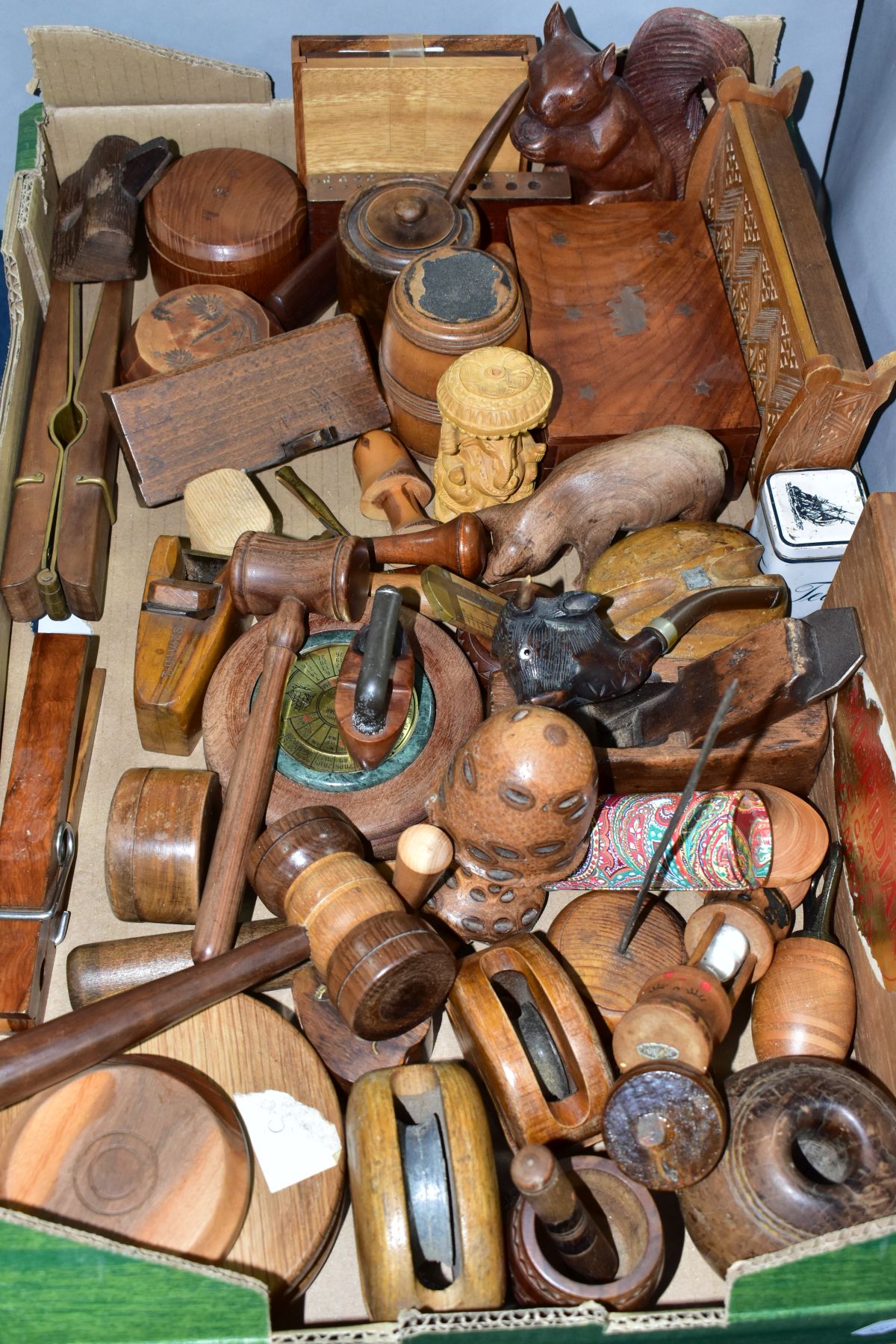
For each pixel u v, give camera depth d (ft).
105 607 6.20
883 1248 3.76
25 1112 4.29
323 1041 4.76
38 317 6.75
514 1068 4.31
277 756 5.20
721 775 5.34
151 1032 4.30
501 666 5.25
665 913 5.05
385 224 6.43
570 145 6.64
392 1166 3.99
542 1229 4.17
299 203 6.87
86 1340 3.78
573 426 6.08
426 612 5.79
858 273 7.39
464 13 7.29
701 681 5.15
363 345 6.41
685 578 5.60
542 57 6.44
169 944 4.98
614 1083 4.18
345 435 6.39
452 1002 4.52
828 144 8.14
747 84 6.51
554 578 6.34
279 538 5.41
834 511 5.82
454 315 5.85
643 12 7.39
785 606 5.63
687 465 5.74
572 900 5.13
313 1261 4.33
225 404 6.24
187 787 5.03
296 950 4.48
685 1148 4.10
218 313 6.57
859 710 5.04
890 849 4.75
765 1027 4.82
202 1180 4.21
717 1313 3.82
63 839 5.24
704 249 6.75
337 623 5.64
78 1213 4.14
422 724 5.33
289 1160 4.43
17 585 5.81
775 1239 4.17
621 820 4.95
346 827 4.76
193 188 6.84
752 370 6.38
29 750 5.32
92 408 6.38
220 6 7.12
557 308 6.48
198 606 5.57
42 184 6.79
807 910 5.27
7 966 4.93
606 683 4.95
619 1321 3.77
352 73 6.76
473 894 4.82
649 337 6.41
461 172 6.55
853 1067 5.03
